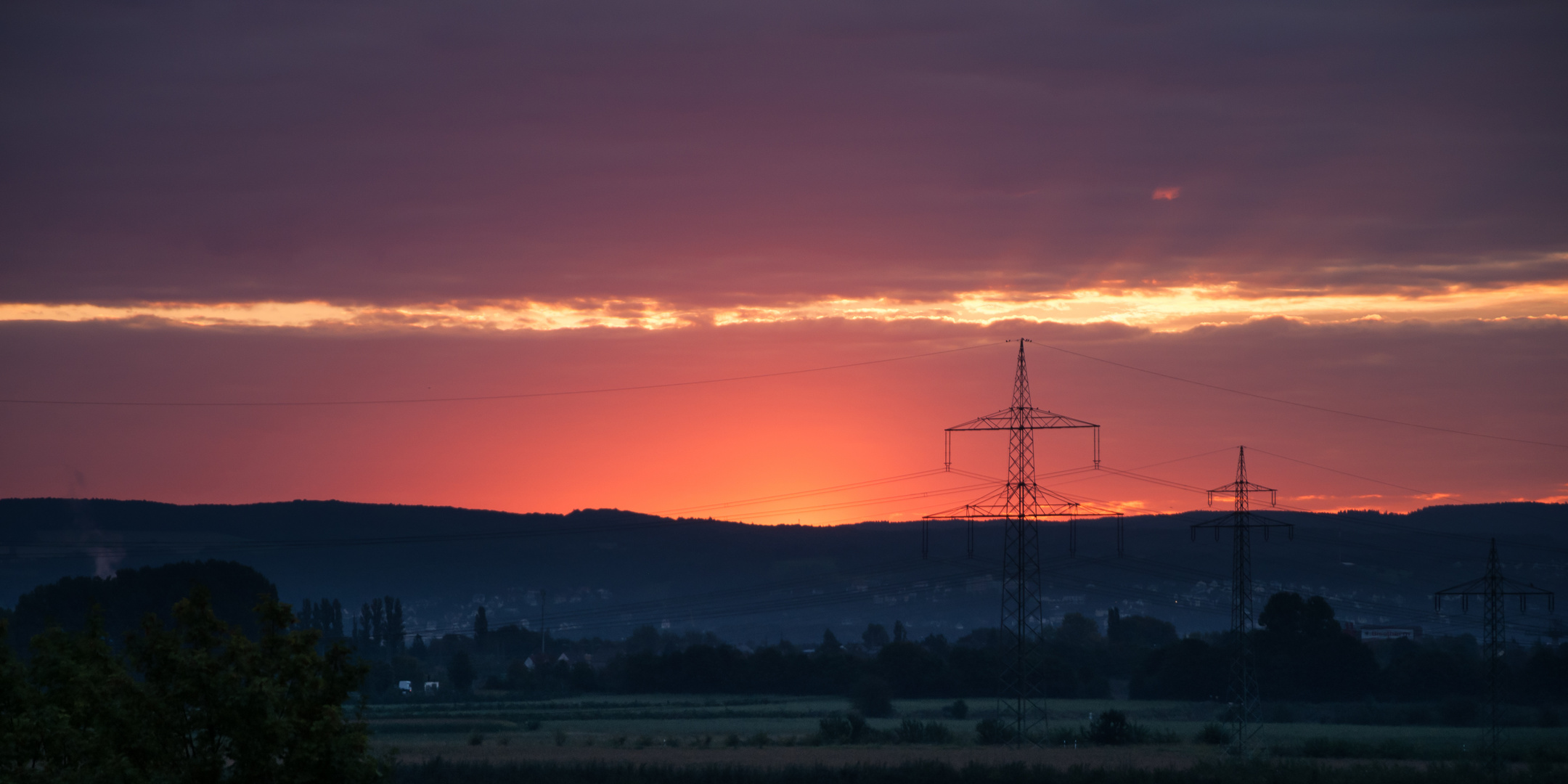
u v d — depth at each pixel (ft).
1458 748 496.64
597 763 397.60
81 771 156.87
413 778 358.02
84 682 165.78
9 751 156.97
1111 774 383.04
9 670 171.83
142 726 160.45
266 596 177.37
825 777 372.58
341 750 163.32
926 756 448.65
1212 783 370.73
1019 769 385.09
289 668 170.40
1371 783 375.04
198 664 161.89
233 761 167.32
